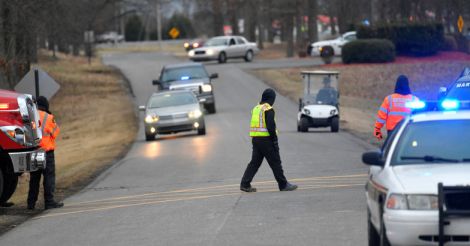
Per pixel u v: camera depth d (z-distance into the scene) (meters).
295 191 41.47
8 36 87.69
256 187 44.56
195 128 82.38
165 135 89.56
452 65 155.25
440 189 20.53
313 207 35.16
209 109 107.94
